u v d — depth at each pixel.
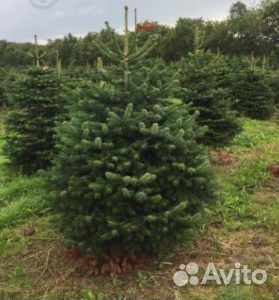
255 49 44.56
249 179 7.30
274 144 10.49
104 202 4.27
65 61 41.53
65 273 4.55
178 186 4.45
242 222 5.70
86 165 4.39
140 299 4.09
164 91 4.88
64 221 4.54
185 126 4.72
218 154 9.35
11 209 6.18
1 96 17.97
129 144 4.48
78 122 4.64
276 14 43.84
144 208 4.26
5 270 4.72
